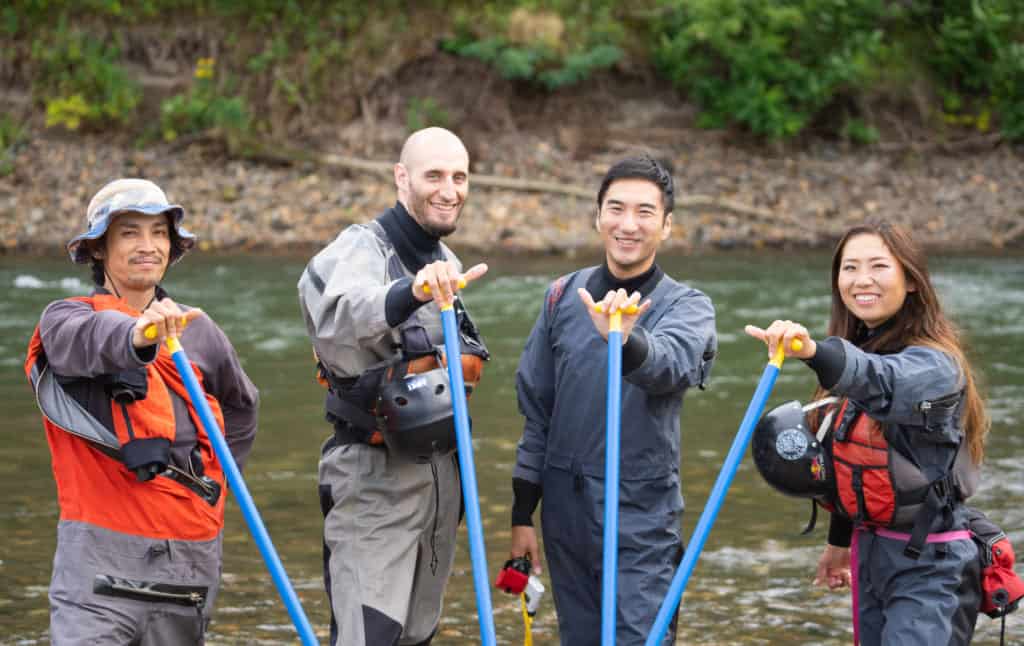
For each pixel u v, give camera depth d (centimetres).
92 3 1955
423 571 412
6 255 1520
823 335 1092
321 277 392
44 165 1775
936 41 2084
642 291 399
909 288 373
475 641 489
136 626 346
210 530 360
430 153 402
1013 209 1816
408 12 2016
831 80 1953
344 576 396
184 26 1973
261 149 1836
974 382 374
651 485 392
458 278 357
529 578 416
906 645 354
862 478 362
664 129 1973
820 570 409
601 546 393
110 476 346
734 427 827
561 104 1962
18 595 522
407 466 400
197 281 1364
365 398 386
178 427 356
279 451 765
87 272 1404
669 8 2039
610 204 396
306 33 1980
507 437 795
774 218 1752
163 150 1842
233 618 504
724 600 531
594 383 395
